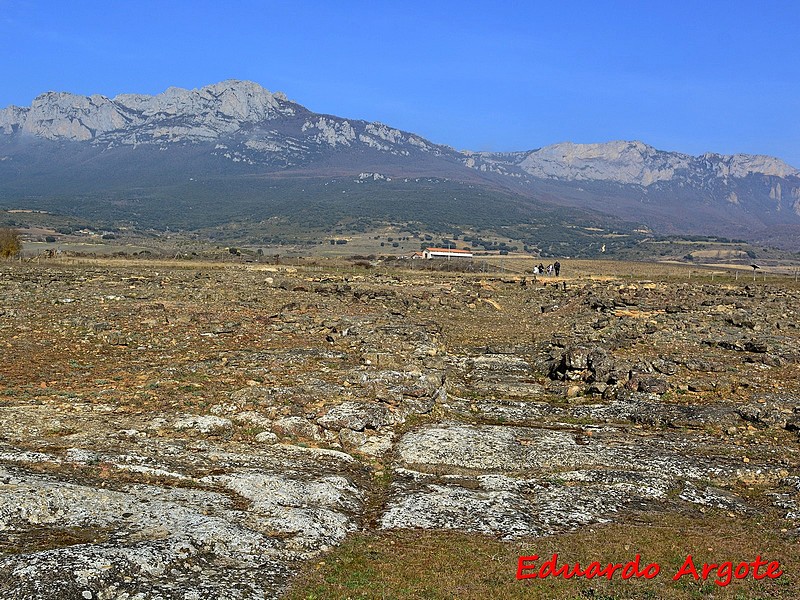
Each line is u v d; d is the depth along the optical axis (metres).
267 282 98.62
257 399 33.38
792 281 137.75
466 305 86.38
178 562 17.17
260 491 22.45
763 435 34.38
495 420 36.12
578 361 45.31
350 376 37.91
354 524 21.44
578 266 194.00
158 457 25.09
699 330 65.19
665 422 36.06
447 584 17.67
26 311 59.75
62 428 27.92
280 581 17.25
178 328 54.97
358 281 111.25
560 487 25.86
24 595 14.78
